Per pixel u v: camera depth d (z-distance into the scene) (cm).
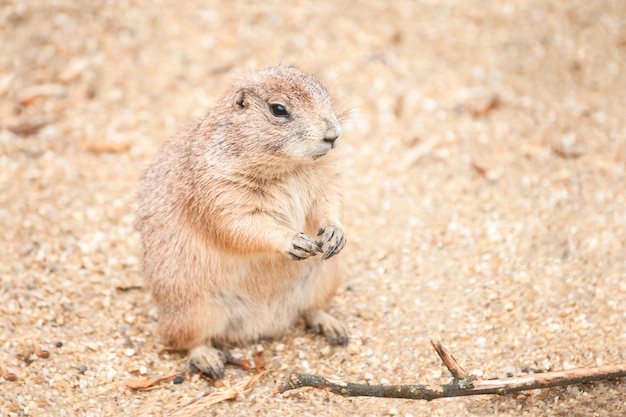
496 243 1308
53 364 1066
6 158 1504
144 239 1128
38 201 1412
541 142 1533
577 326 1106
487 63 1725
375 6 1845
